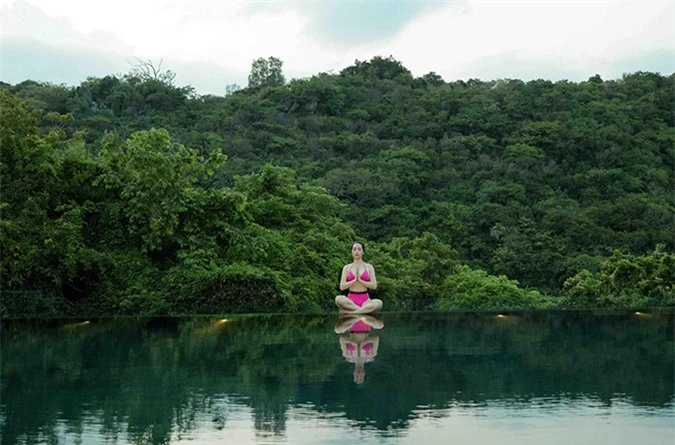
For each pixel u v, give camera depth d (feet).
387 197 139.23
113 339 29.91
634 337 29.30
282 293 45.83
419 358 23.61
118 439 14.25
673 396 17.88
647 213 129.70
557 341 28.02
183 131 165.68
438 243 69.87
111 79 188.14
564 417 15.85
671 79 211.00
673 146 172.24
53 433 14.66
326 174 144.46
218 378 20.21
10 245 43.83
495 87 207.92
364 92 210.79
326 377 20.18
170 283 45.52
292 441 14.05
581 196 146.51
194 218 48.16
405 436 14.37
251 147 160.66
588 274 64.54
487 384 19.19
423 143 174.19
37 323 37.88
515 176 151.12
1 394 18.22
